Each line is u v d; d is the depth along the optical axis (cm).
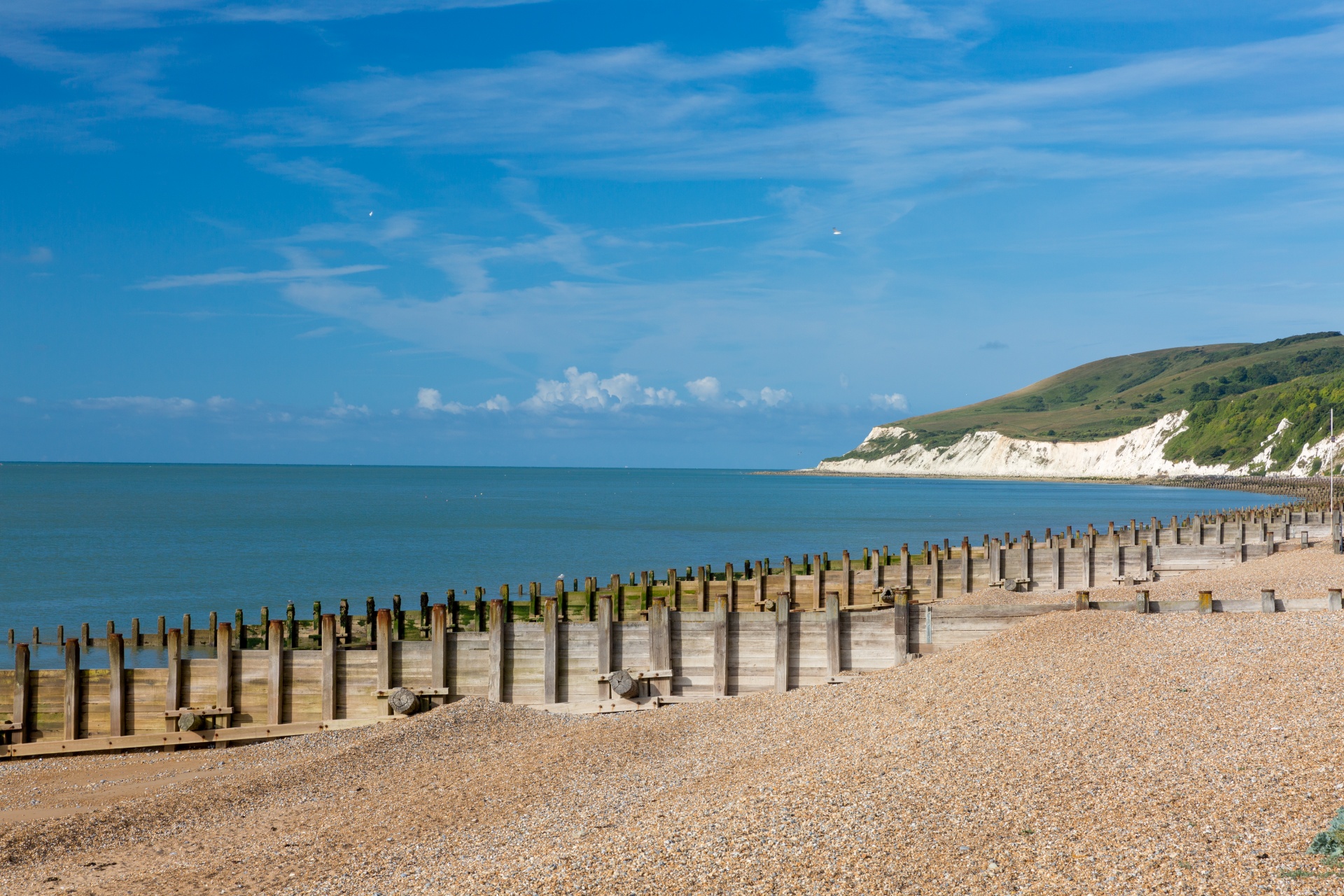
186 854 1681
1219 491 19588
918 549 8000
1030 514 12912
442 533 9600
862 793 1506
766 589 4353
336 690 2697
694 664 2769
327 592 5644
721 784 1723
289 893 1452
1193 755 1520
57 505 14175
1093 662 2116
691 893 1205
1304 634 2162
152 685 2631
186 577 6206
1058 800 1384
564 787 1897
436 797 1888
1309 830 1177
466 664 2742
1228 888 1059
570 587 5772
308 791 2017
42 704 2603
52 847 1748
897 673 2389
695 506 15312
